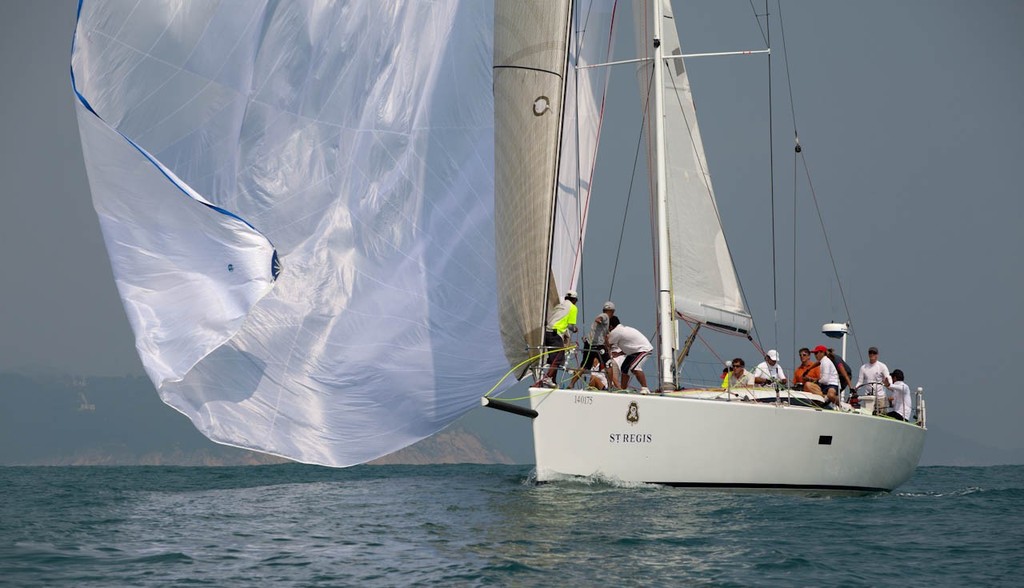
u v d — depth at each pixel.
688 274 52.25
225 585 27.80
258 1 51.28
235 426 49.38
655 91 51.38
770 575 29.72
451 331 54.31
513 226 44.53
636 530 35.94
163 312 48.19
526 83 44.50
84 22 48.34
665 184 50.72
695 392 47.25
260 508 44.22
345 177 53.50
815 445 46.84
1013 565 31.72
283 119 52.75
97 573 29.14
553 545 33.38
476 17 56.16
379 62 54.47
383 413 52.47
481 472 74.06
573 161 56.22
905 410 55.91
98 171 47.81
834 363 53.44
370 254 53.28
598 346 46.22
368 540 34.69
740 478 45.28
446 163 55.34
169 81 50.06
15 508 44.00
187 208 48.19
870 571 30.64
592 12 57.00
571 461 43.38
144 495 50.81
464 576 28.92
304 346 51.00
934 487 64.81
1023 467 111.75
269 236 52.09
